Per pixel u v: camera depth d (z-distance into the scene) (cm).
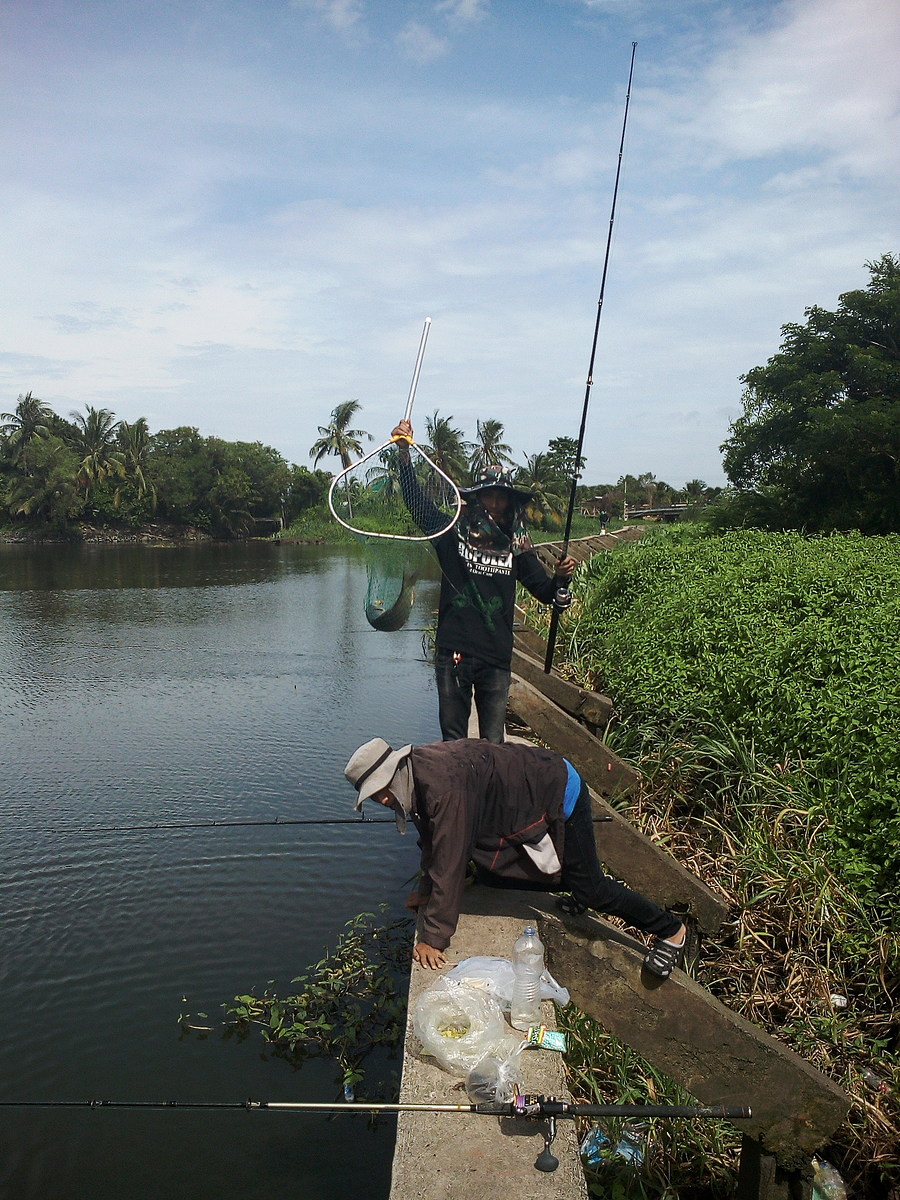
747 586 882
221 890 706
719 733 689
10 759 1043
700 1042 374
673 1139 419
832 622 732
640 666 804
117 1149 454
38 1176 434
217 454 8138
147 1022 550
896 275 1494
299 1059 521
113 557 5000
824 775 614
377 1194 422
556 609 484
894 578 812
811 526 1486
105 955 620
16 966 606
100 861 760
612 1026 378
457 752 347
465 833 338
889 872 537
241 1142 454
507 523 466
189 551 5778
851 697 639
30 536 7544
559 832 348
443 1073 305
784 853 569
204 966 603
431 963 343
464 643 455
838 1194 396
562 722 639
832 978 505
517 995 326
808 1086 372
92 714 1248
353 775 339
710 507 1828
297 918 665
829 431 1375
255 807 881
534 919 382
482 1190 255
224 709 1266
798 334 1548
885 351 1473
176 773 987
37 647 1803
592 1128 413
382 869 746
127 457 8038
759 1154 384
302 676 1494
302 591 2911
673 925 374
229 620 2195
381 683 1428
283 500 8619
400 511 460
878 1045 466
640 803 650
